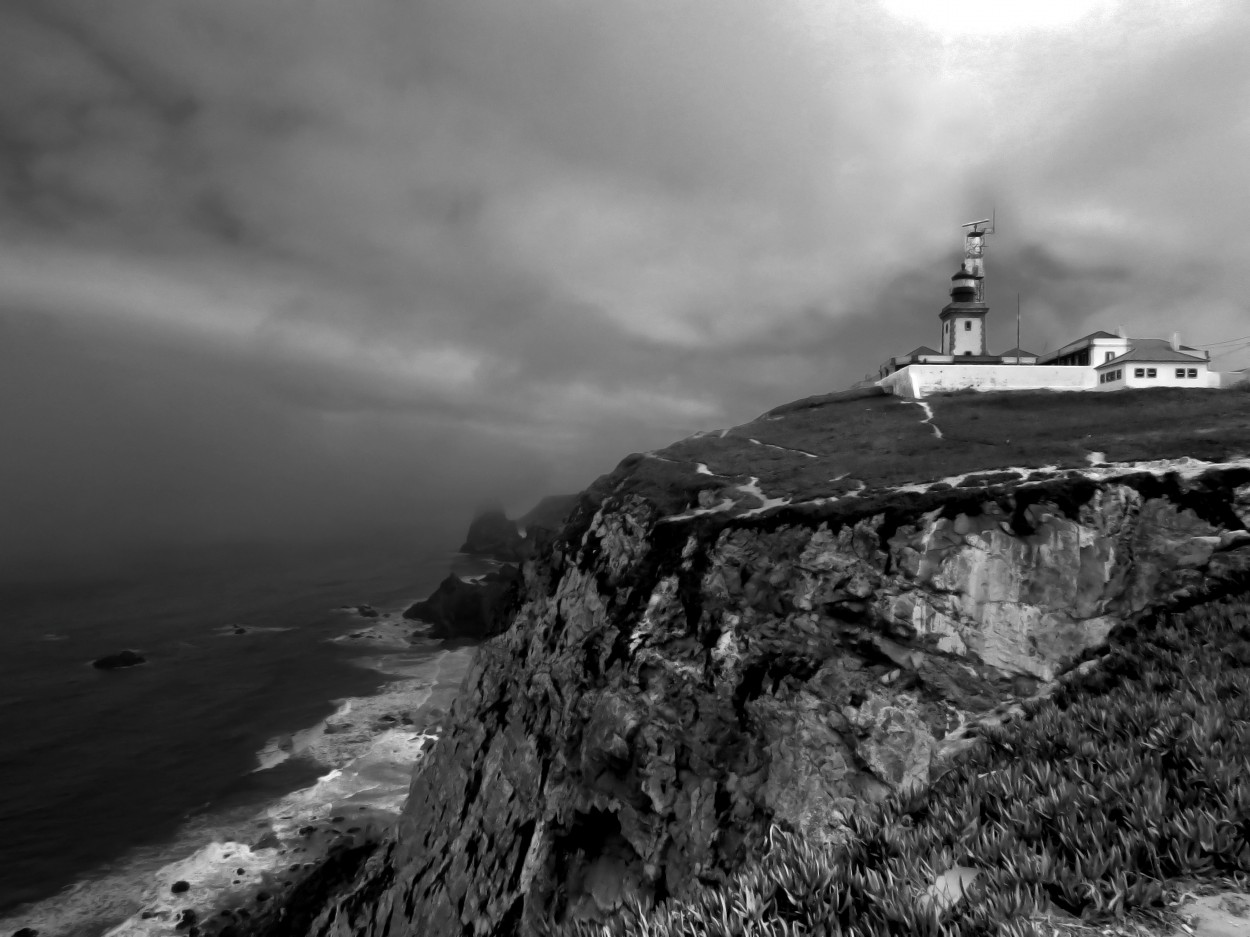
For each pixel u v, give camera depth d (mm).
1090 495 26484
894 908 6707
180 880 44875
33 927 40688
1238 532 23688
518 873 27875
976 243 75750
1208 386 52250
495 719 36344
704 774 25469
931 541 27016
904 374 59406
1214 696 11078
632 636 29797
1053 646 24609
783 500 32906
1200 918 6414
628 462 45250
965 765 11672
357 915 35625
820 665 25922
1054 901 6926
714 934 6930
